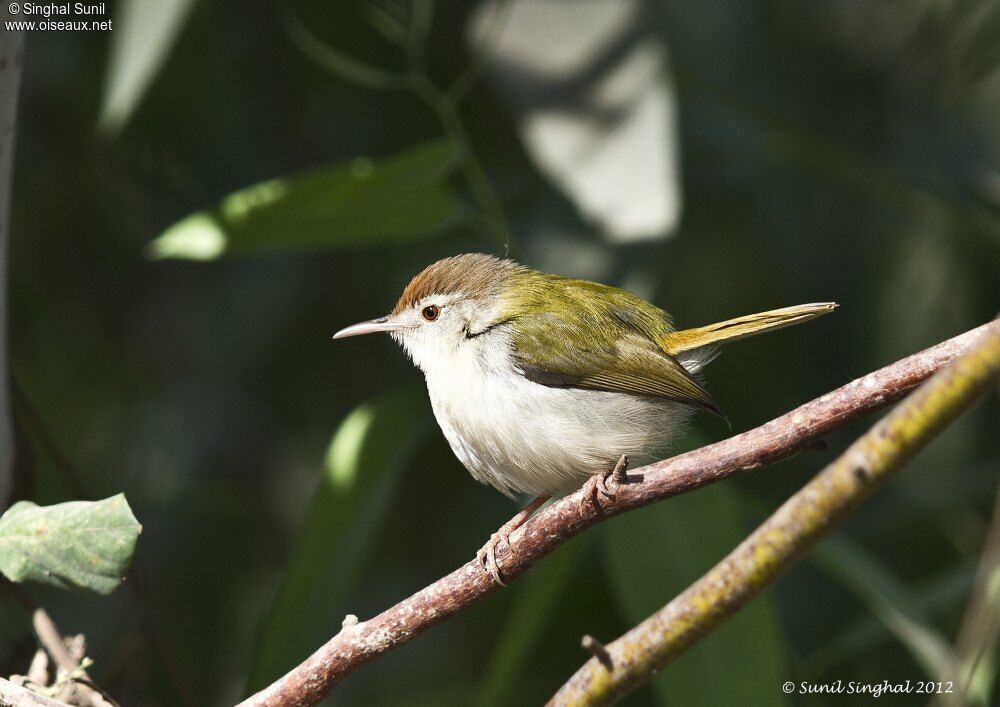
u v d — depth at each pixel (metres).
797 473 10.67
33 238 10.52
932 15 10.90
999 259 10.60
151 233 10.66
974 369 4.14
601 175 7.88
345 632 5.66
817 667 8.81
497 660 8.34
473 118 10.66
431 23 10.50
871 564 8.18
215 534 10.59
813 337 11.16
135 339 10.95
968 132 10.81
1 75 6.68
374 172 7.88
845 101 11.05
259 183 10.70
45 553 5.68
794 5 11.16
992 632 4.65
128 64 7.59
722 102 10.51
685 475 5.49
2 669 7.11
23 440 7.58
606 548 7.84
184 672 9.96
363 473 8.12
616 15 8.20
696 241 11.20
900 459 4.33
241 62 10.66
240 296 10.95
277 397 11.18
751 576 4.73
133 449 10.84
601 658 5.07
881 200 10.98
